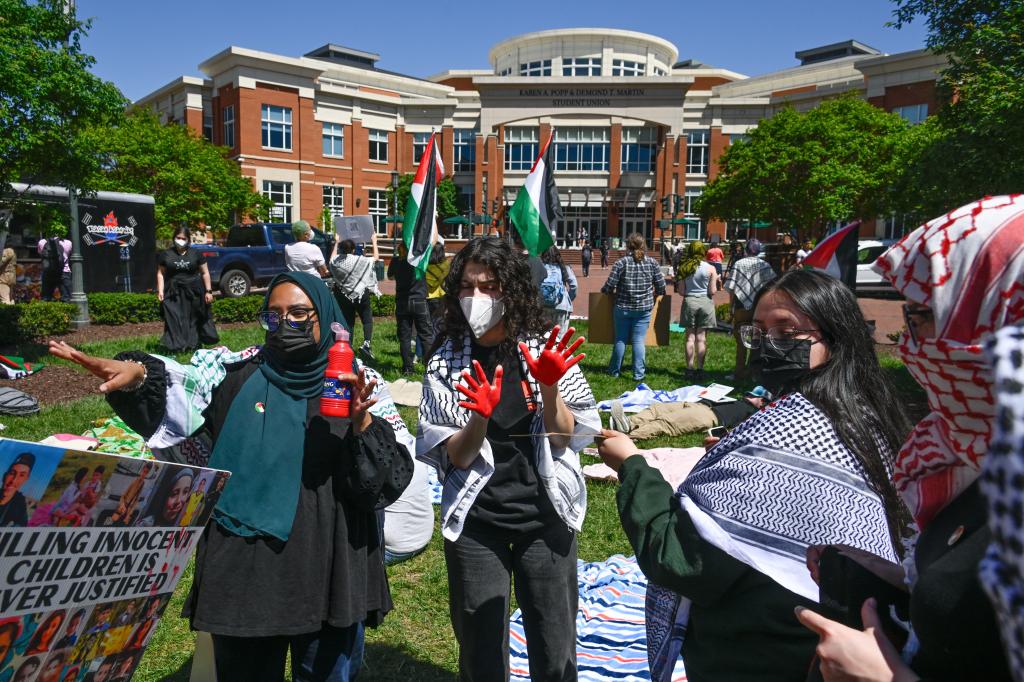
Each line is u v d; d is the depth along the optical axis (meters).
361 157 47.75
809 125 28.72
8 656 1.46
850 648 1.18
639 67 63.38
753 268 8.75
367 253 42.62
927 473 1.24
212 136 45.34
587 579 4.17
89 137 10.05
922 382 1.10
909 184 8.26
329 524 2.24
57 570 1.50
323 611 2.21
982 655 1.00
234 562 2.14
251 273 19.72
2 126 8.95
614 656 3.42
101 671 1.73
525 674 3.24
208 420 2.32
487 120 47.94
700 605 1.74
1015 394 0.70
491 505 2.46
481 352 2.56
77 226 13.56
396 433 2.49
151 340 12.09
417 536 4.32
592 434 2.48
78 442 5.43
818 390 1.71
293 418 2.24
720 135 47.72
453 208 46.59
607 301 9.28
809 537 1.53
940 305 1.11
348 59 63.53
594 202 49.38
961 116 7.71
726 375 9.62
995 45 7.32
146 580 1.76
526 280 2.55
